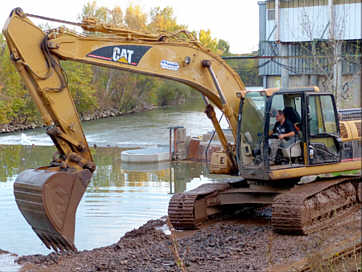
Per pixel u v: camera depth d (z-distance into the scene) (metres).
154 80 73.62
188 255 8.64
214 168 12.05
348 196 12.01
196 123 47.97
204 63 11.05
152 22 76.69
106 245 10.72
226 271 7.71
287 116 11.16
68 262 8.41
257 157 11.02
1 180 20.19
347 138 11.88
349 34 30.47
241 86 11.70
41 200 8.50
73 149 9.27
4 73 54.22
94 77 68.38
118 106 68.94
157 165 24.22
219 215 12.23
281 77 33.94
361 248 8.78
